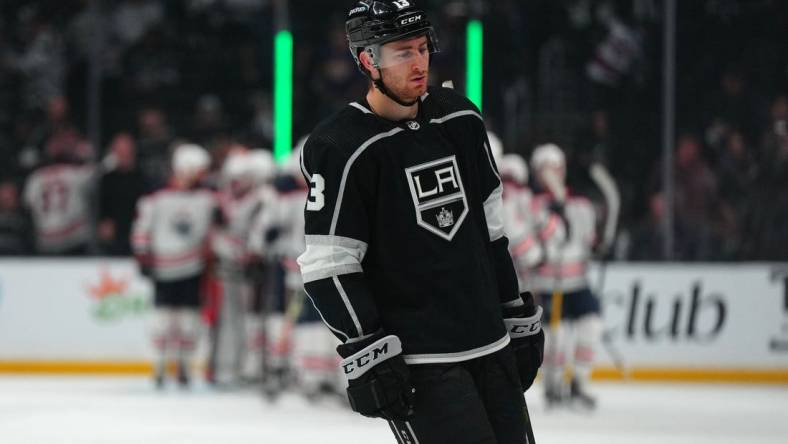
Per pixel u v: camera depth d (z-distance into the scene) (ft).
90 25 85.05
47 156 81.56
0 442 50.98
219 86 84.74
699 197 77.25
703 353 73.87
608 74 81.87
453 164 22.34
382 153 21.75
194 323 72.54
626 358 74.38
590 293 64.49
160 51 84.69
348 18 22.38
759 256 76.64
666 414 60.75
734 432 54.34
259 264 67.67
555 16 83.05
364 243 21.90
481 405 21.84
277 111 84.12
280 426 56.24
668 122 77.41
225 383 72.90
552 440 51.72
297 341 65.46
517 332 23.65
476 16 82.74
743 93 78.54
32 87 83.61
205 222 72.23
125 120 82.84
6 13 85.40
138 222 71.36
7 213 81.30
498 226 23.39
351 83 85.10
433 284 21.95
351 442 51.13
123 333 77.36
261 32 85.61
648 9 82.58
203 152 76.02
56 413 60.23
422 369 21.91
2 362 78.13
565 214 64.23
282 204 66.39
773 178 77.05
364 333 21.45
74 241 81.00
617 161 80.07
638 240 77.71
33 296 77.82
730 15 78.95
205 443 50.78
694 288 74.08
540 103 82.17
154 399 66.59
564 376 66.49
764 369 73.51
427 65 22.07
